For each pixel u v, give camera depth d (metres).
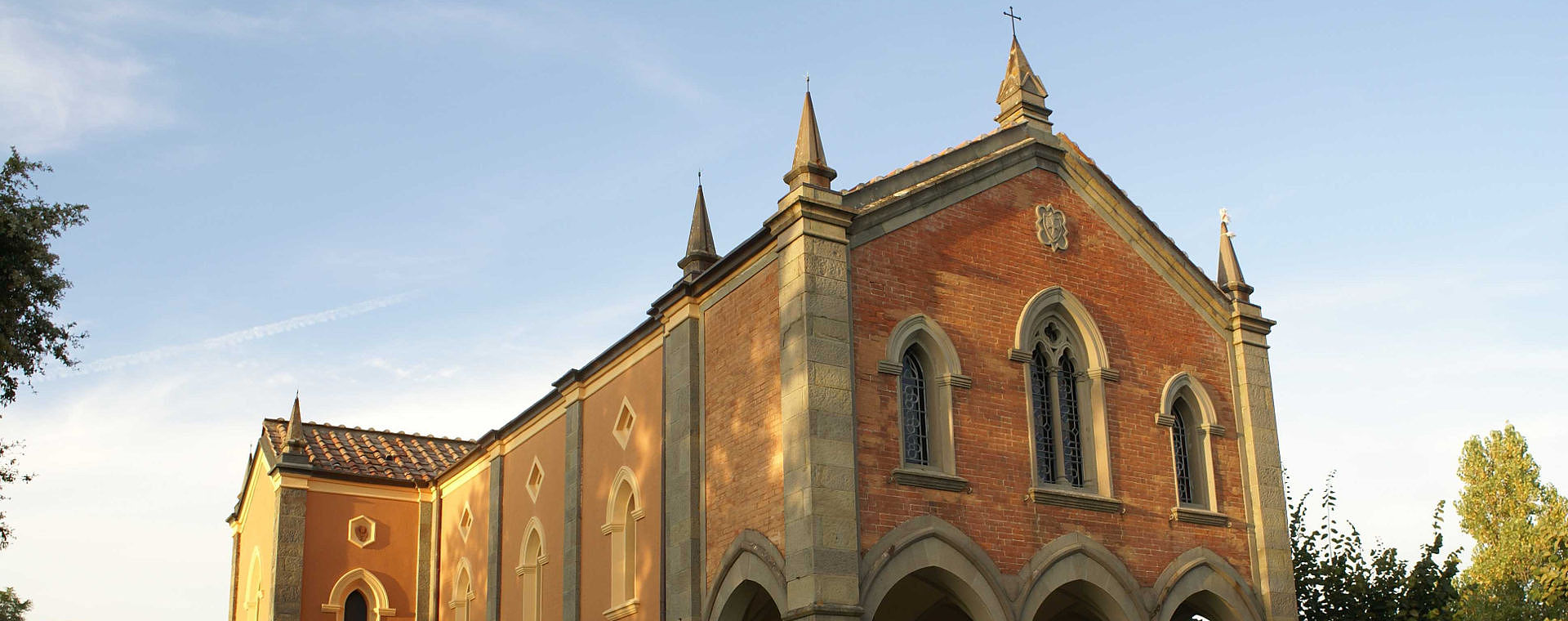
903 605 21.00
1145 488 20.00
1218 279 23.00
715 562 18.84
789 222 17.94
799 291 17.42
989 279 19.41
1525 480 41.00
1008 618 17.66
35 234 17.22
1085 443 19.83
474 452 29.41
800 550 16.45
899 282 18.42
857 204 18.38
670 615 19.56
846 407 17.12
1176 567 19.89
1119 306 20.86
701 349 20.31
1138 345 20.84
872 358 17.78
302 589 30.56
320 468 31.56
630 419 22.42
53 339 17.91
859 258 18.12
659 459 20.98
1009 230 19.95
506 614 26.75
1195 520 20.44
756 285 18.83
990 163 20.03
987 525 18.05
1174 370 21.19
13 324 17.20
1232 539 20.91
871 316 17.97
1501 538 37.84
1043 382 19.80
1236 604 20.48
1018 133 20.92
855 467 16.95
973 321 19.00
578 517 23.88
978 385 18.67
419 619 31.20
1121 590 19.05
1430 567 24.08
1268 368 22.38
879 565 16.78
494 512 27.97
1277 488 21.66
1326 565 24.16
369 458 33.53
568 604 23.56
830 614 16.02
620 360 23.17
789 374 17.33
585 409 24.56
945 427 18.16
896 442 17.61
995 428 18.61
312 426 34.81
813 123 18.42
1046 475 19.23
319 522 31.28
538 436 26.62
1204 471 20.98
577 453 24.31
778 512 17.31
